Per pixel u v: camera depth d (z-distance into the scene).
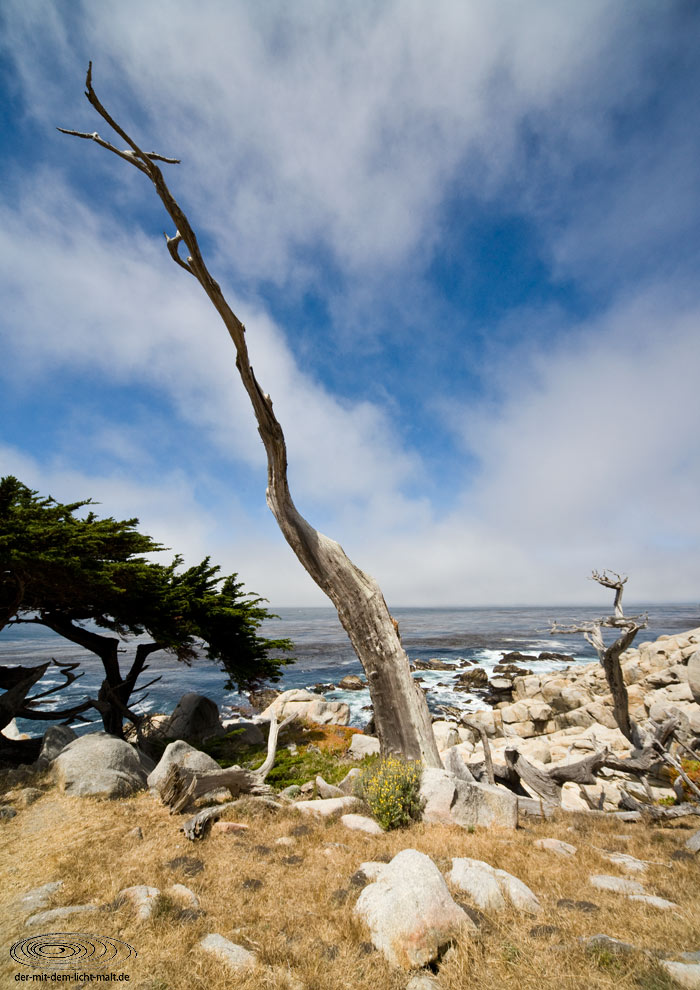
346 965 4.94
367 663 13.55
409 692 13.12
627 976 4.65
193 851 8.45
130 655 66.88
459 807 10.44
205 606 19.55
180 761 12.08
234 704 38.97
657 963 4.76
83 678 46.28
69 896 6.60
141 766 13.58
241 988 4.58
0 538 13.10
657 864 8.20
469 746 22.20
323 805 11.00
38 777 12.66
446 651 72.56
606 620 14.99
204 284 11.07
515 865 7.76
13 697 16.44
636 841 9.66
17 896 6.77
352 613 13.75
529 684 38.81
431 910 5.40
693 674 20.69
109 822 9.82
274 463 13.99
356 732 23.73
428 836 9.15
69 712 18.31
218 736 22.81
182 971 4.83
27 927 5.73
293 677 51.59
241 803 10.70
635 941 5.40
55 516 16.14
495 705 39.41
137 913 6.04
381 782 10.88
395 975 4.78
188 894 6.59
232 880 7.18
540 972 4.79
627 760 12.80
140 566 16.86
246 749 20.36
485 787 11.30
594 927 5.71
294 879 7.19
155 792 12.00
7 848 8.70
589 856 8.46
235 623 20.72
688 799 12.51
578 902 6.41
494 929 5.64
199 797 11.48
